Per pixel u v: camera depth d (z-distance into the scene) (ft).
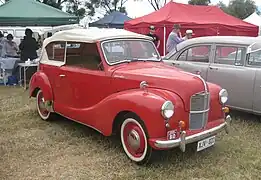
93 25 70.79
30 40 34.78
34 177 12.93
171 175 13.00
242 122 20.02
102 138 17.03
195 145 15.20
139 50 17.17
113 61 15.87
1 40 37.37
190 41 22.97
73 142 16.57
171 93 13.25
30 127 19.19
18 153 15.23
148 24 42.04
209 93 14.12
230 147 15.96
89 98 16.34
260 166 13.88
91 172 13.33
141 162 13.67
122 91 14.67
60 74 18.16
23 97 27.63
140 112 12.92
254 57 19.51
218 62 21.13
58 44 18.78
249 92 19.44
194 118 13.56
